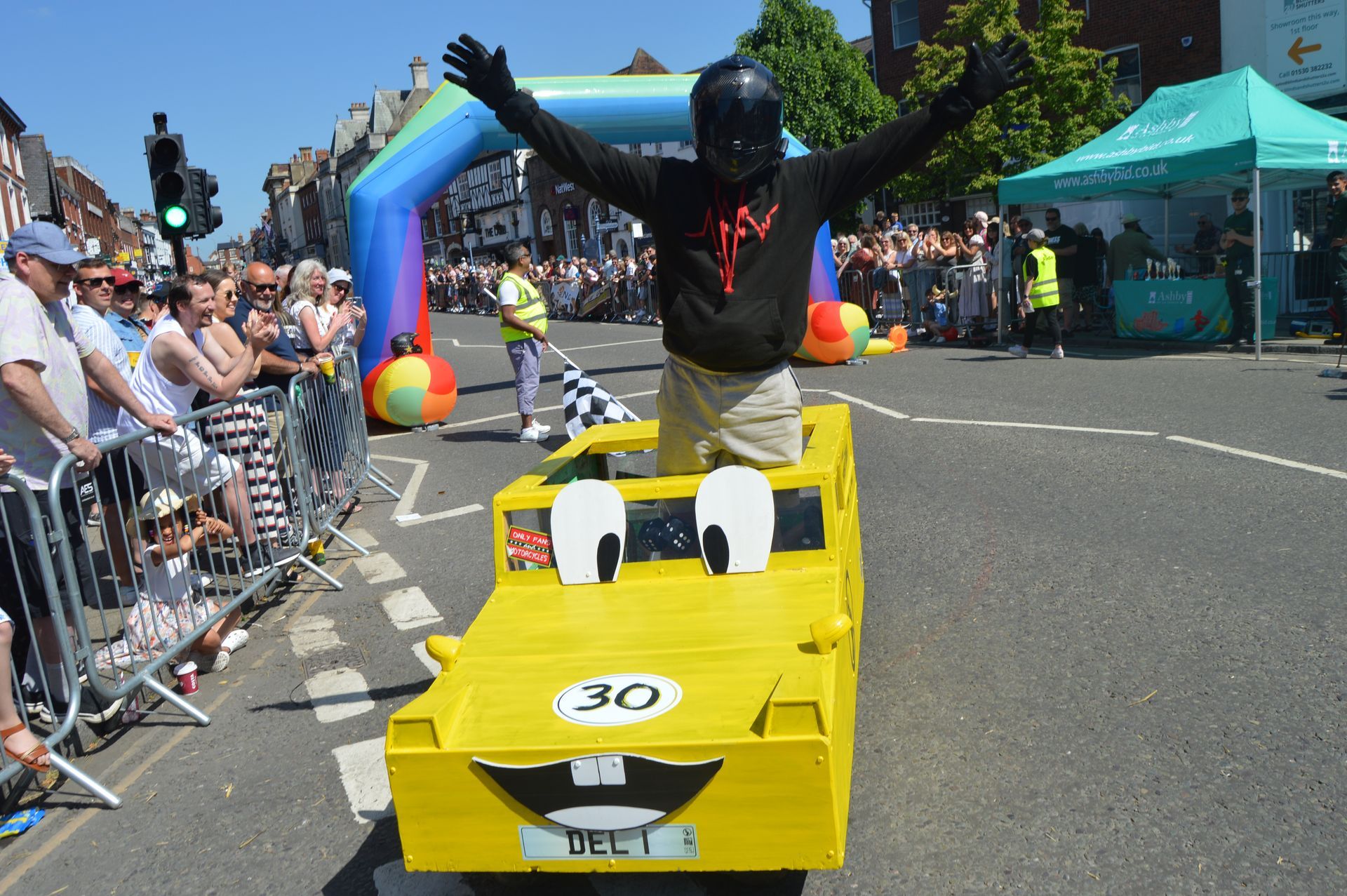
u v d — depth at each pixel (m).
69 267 4.51
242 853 3.43
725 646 2.99
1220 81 13.08
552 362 17.89
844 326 13.97
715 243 3.40
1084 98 20.97
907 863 2.99
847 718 2.95
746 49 27.16
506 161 50.38
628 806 2.57
